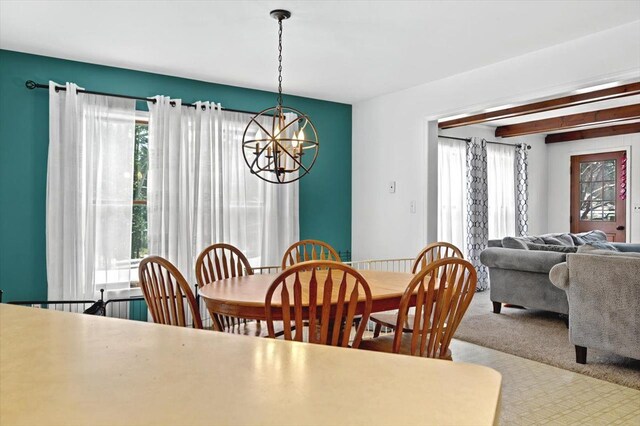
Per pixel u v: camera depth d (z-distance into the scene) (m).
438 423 0.55
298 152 3.14
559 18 3.11
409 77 4.51
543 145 8.09
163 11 3.01
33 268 3.87
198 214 4.46
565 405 2.69
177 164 4.32
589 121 6.12
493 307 5.11
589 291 3.27
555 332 4.23
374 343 2.46
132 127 4.18
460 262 2.16
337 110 5.64
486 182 6.73
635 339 3.01
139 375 0.71
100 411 0.58
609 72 3.29
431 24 3.21
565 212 7.93
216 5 2.92
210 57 3.92
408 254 4.95
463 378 0.70
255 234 4.84
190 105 4.47
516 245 5.12
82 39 3.51
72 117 3.88
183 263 4.33
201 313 4.42
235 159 4.74
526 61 3.82
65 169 3.84
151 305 2.36
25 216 3.84
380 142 5.33
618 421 2.48
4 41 3.56
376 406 0.60
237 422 0.55
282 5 2.93
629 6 2.92
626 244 6.28
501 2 2.87
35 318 1.09
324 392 0.64
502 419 2.51
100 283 4.02
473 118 5.71
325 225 5.53
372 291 2.49
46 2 2.88
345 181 5.71
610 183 7.39
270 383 0.68
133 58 3.95
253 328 2.87
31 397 0.63
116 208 4.10
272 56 3.88
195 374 0.71
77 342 0.89
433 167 4.78
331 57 3.92
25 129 3.83
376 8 2.96
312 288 1.98
